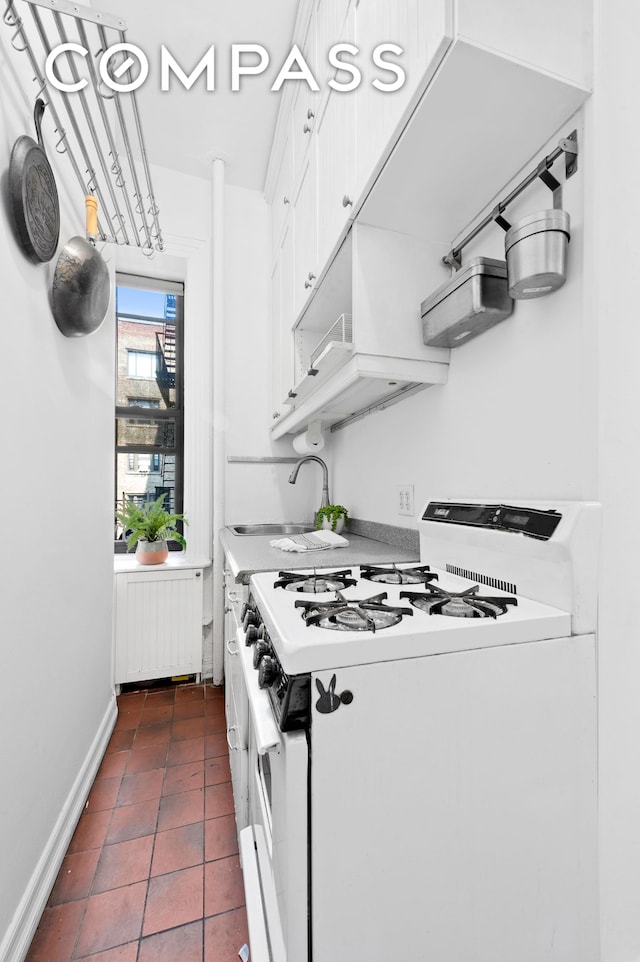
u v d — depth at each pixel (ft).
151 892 3.79
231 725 5.08
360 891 2.06
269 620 2.55
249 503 8.73
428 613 2.54
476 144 3.02
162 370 9.16
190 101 6.89
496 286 3.35
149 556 7.82
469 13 2.35
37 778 3.67
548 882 2.47
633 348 2.80
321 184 4.88
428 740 2.20
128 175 7.95
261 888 2.91
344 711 2.06
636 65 2.79
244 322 8.82
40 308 3.85
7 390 3.23
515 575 2.99
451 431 4.28
